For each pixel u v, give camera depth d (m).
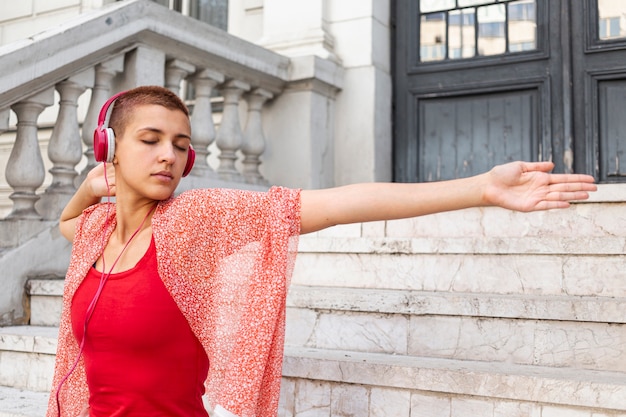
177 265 1.32
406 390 1.94
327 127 4.57
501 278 2.54
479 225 2.95
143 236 1.38
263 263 1.33
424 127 4.78
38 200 3.36
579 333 2.06
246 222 1.34
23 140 3.24
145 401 1.31
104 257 1.41
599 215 2.74
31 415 2.16
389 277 2.74
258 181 4.39
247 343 1.32
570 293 2.44
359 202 1.27
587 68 4.28
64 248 3.31
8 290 3.03
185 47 3.68
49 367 2.51
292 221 1.33
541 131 4.38
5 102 3.06
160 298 1.30
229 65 3.97
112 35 3.28
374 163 4.52
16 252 3.07
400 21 4.88
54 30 3.11
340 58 4.66
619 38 4.21
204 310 1.35
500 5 4.57
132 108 1.34
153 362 1.30
